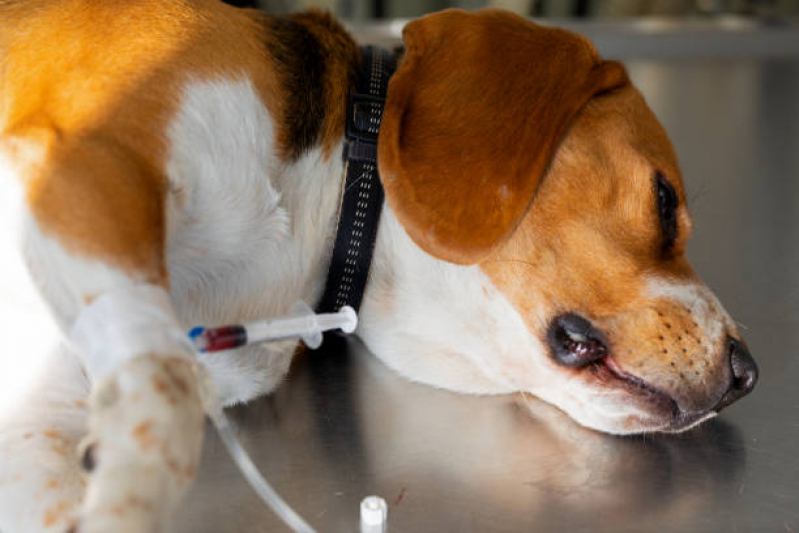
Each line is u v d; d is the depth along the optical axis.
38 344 1.24
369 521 1.14
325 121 1.40
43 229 1.03
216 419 1.05
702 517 1.20
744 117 3.61
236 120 1.26
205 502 1.18
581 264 1.37
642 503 1.22
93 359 0.99
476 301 1.41
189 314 1.34
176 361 0.98
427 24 1.38
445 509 1.19
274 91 1.34
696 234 2.33
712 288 1.97
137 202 1.07
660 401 1.37
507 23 1.40
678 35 5.11
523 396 1.53
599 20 5.19
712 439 1.41
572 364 1.38
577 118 1.40
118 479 0.89
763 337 1.74
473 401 1.51
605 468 1.31
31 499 1.12
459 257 1.29
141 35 1.25
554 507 1.21
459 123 1.32
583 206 1.37
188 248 1.27
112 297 1.00
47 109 1.14
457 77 1.34
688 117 3.60
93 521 0.87
